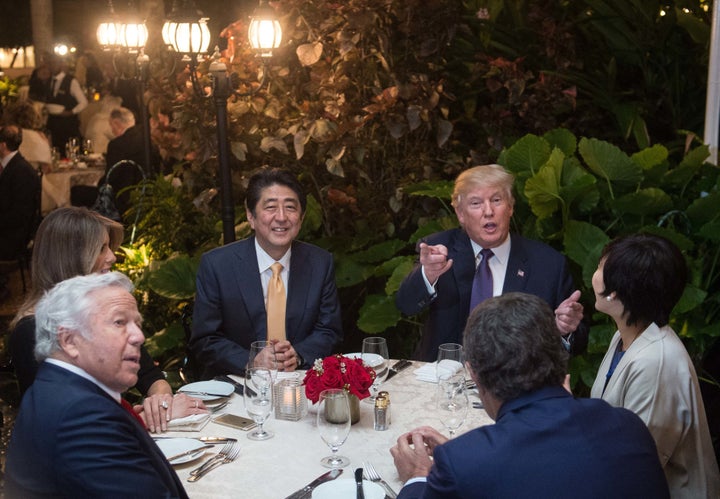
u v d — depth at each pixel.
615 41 4.95
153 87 5.02
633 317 2.23
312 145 4.48
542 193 3.57
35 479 1.60
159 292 3.90
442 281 3.16
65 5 15.37
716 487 2.23
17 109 7.37
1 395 3.28
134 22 5.78
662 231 3.44
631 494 1.51
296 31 4.38
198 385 2.64
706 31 4.59
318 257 3.29
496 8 4.99
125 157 6.41
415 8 4.27
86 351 1.67
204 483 2.01
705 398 3.45
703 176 3.85
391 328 4.27
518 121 4.66
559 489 1.49
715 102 4.03
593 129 4.98
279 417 2.43
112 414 1.63
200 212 4.68
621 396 2.21
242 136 4.47
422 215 4.43
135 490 1.60
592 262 3.48
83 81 12.17
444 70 4.64
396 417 2.42
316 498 1.85
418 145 4.48
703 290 3.50
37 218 6.21
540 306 1.66
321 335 3.21
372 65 4.38
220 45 4.90
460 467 1.52
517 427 1.55
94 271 2.48
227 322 3.20
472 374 1.68
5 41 14.46
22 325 2.32
